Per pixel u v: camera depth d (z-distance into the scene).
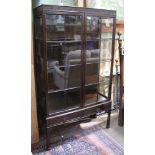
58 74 2.07
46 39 1.84
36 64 2.14
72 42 2.07
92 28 2.22
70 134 2.35
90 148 2.08
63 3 2.34
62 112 2.05
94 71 2.37
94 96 2.41
